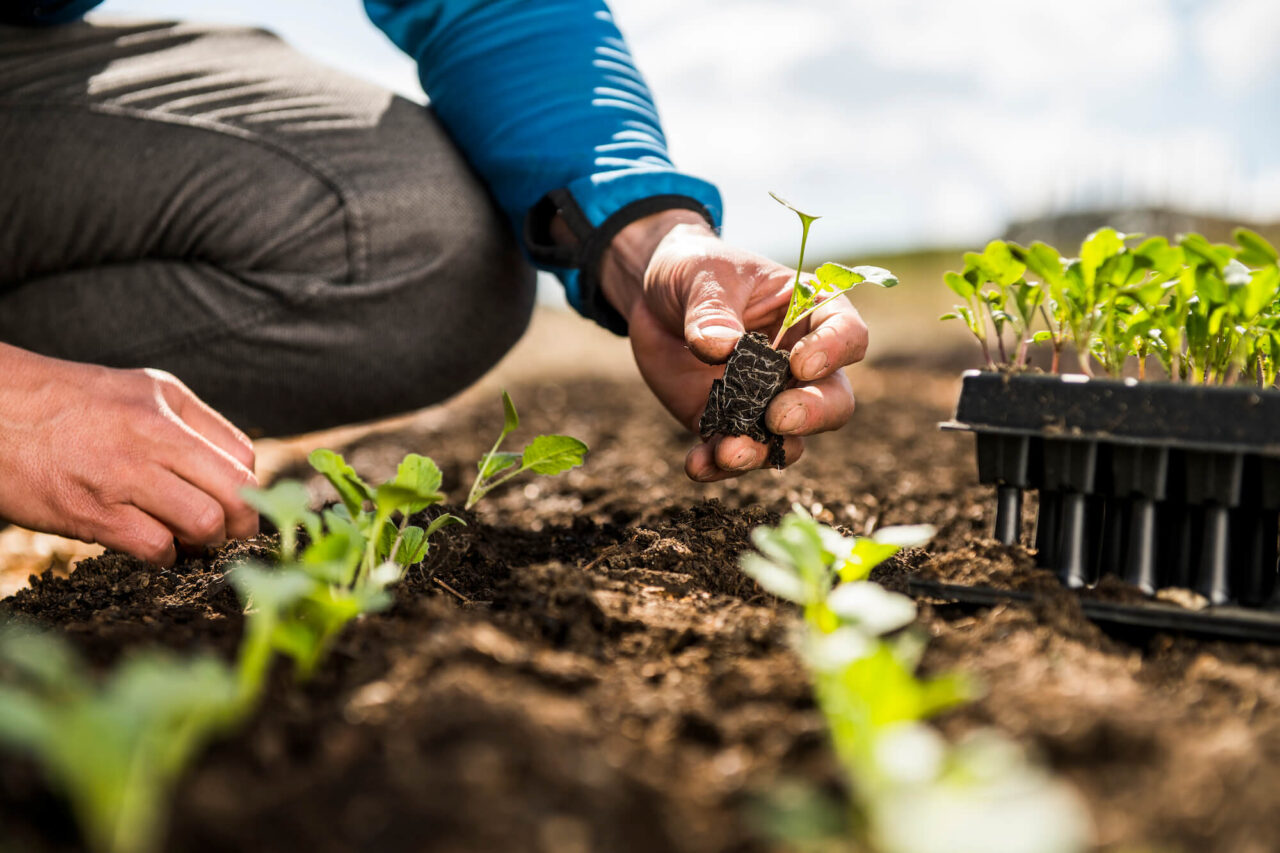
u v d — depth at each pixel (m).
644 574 1.28
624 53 2.09
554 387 5.21
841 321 1.37
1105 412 1.08
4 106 1.93
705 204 1.82
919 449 3.18
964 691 0.67
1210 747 0.75
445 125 2.33
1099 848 0.63
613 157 1.84
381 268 2.17
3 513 1.41
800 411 1.34
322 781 0.68
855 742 0.68
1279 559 1.22
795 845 0.64
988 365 1.28
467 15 2.10
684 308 1.51
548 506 2.28
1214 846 0.64
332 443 3.56
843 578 1.12
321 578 0.94
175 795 0.66
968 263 1.23
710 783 0.73
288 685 0.87
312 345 2.19
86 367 1.46
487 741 0.70
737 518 1.57
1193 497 1.07
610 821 0.65
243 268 2.12
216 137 2.06
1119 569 1.15
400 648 0.92
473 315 2.37
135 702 0.62
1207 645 1.04
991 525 1.84
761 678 0.90
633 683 0.92
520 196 1.97
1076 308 1.25
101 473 1.36
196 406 1.54
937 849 0.53
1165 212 10.32
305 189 2.09
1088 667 0.94
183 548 1.51
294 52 2.44
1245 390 1.02
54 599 1.35
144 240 2.08
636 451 3.21
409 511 1.10
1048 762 0.74
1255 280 1.04
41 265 2.09
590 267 1.79
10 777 0.69
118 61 2.11
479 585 1.43
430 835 0.62
